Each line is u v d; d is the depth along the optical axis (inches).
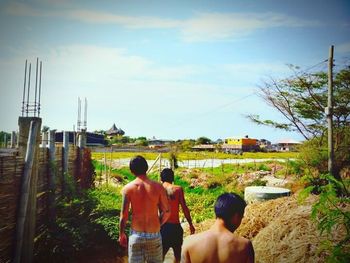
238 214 92.4
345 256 139.0
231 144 3152.1
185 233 344.2
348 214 163.3
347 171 532.1
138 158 179.3
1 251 202.2
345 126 591.8
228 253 87.7
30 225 231.3
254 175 834.8
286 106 621.9
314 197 274.8
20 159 224.4
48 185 296.7
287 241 209.6
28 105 240.7
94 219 319.9
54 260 258.4
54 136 304.2
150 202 172.2
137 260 169.3
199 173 968.9
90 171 488.1
